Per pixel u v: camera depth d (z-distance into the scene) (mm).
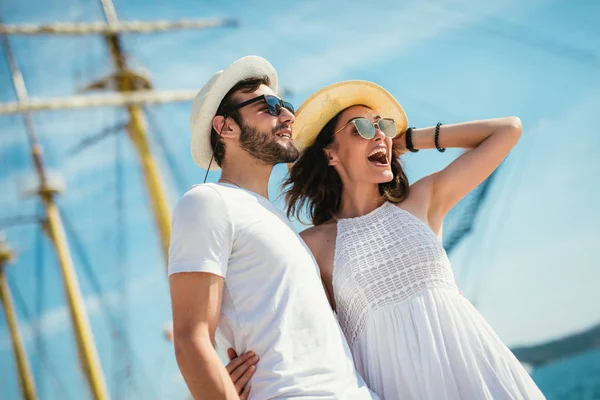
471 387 3049
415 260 3316
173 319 2697
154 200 19391
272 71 3463
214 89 3273
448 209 3715
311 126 3844
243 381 2697
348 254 3438
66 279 22125
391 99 3803
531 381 3203
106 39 21203
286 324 2748
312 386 2666
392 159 3811
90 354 21297
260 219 2912
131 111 20391
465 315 3236
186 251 2727
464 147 3771
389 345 3199
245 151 3246
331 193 3873
